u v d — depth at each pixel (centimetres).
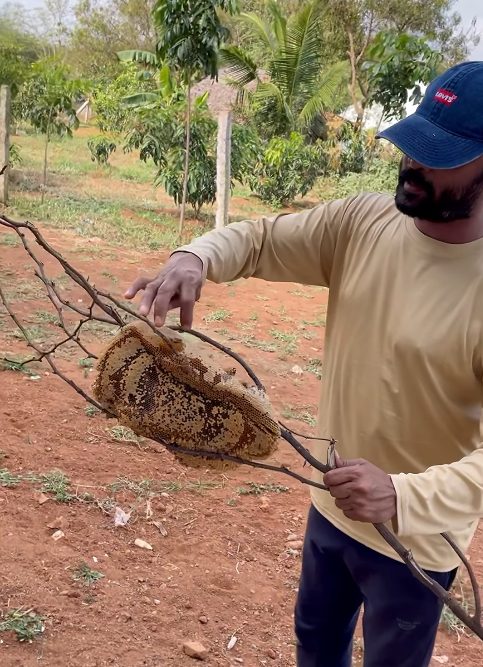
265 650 303
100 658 277
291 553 376
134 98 1574
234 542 376
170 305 183
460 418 186
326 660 237
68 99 1398
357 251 200
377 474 157
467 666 321
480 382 181
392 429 190
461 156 161
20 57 1750
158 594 323
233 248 204
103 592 315
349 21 2848
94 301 167
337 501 159
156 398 167
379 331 189
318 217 212
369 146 1845
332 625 230
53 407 485
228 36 1123
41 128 1483
